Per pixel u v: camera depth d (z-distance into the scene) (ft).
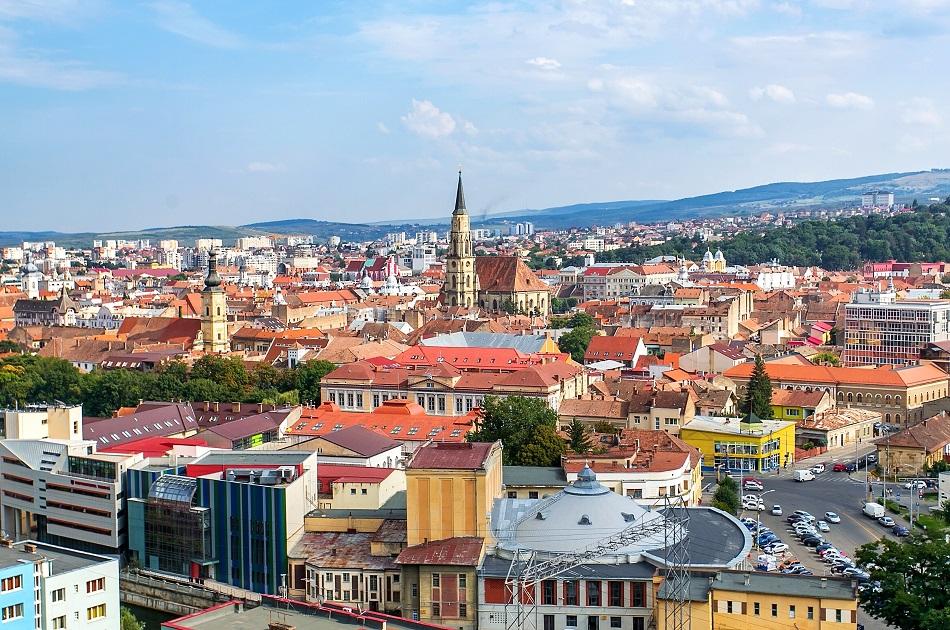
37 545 636.89
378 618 536.42
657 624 558.97
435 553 617.62
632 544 613.93
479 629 604.08
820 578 561.43
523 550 618.44
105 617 605.73
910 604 529.86
